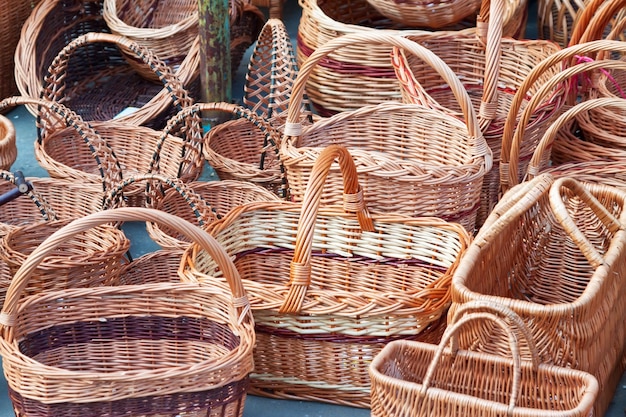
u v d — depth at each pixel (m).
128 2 4.73
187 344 2.58
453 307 2.21
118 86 4.56
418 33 3.69
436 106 3.20
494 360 2.19
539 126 3.12
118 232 2.91
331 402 2.59
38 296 2.45
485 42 3.65
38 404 2.16
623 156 3.21
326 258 3.06
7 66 4.41
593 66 2.85
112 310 2.54
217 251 2.27
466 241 2.71
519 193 2.42
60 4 4.47
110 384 2.12
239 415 2.33
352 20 4.61
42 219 3.50
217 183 3.41
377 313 2.38
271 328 2.49
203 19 3.95
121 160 3.88
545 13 4.59
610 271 2.23
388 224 2.93
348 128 3.27
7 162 3.41
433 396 2.01
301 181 2.90
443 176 2.77
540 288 2.97
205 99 4.10
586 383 2.07
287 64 3.60
